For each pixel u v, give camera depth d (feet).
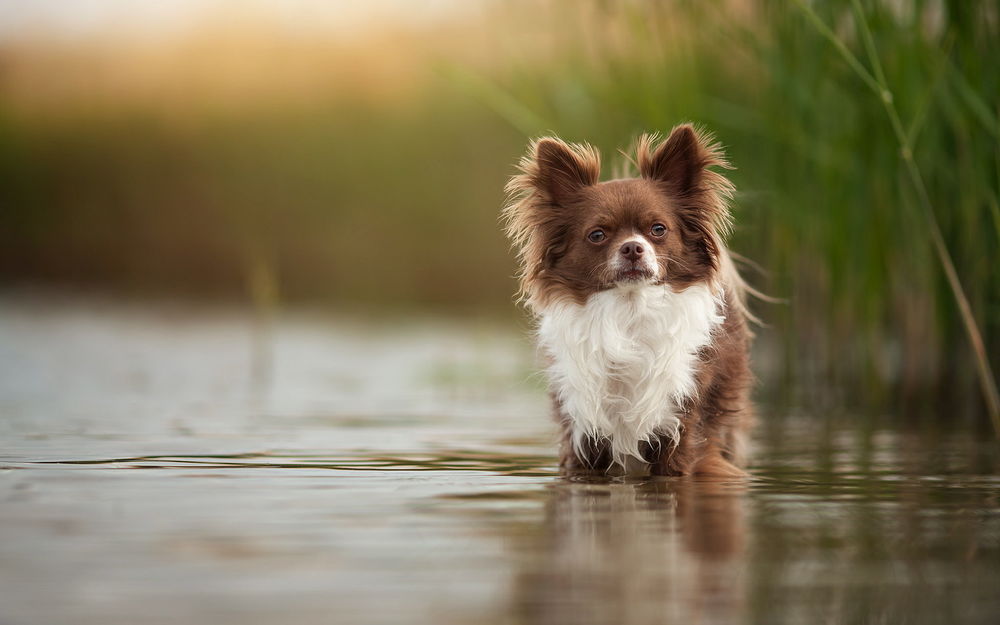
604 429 25.00
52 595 13.43
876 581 14.33
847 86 34.45
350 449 27.96
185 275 110.11
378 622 12.43
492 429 33.01
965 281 35.81
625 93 38.09
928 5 33.04
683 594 13.62
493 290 93.45
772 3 35.68
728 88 38.47
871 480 23.73
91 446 27.81
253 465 24.71
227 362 55.52
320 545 16.20
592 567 14.94
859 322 41.65
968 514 19.20
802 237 39.75
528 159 27.12
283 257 101.91
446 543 16.35
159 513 18.60
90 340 65.36
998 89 30.91
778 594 13.69
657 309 24.72
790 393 43.24
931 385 40.91
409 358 58.23
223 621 12.42
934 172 34.99
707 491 21.88
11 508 18.99
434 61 41.81
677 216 25.52
